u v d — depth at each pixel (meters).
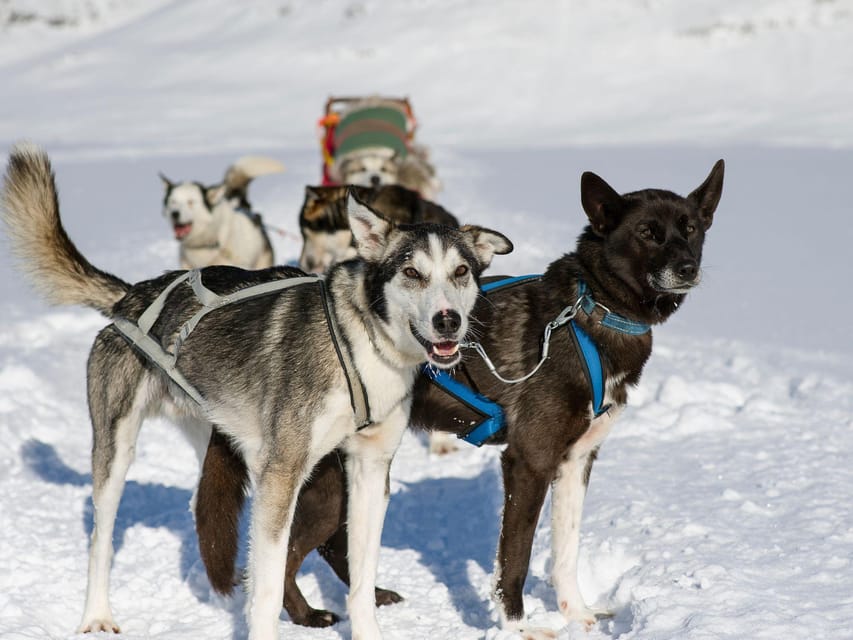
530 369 5.50
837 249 15.84
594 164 32.41
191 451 8.55
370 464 5.31
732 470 7.43
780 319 11.98
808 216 19.14
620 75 82.56
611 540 6.15
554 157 36.31
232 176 14.87
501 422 5.69
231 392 5.44
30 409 9.12
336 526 5.64
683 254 5.25
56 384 10.03
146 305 5.90
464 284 5.10
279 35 112.38
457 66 90.25
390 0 115.62
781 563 5.67
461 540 6.88
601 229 5.48
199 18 128.38
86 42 131.00
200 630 5.55
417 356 5.11
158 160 36.22
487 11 105.38
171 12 134.88
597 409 5.43
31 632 5.26
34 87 97.94
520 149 41.88
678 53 89.25
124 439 5.77
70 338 11.75
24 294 13.73
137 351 5.80
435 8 111.38
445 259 5.00
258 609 5.04
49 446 8.43
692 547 5.96
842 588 5.31
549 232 18.00
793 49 87.00
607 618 5.59
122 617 5.73
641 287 5.38
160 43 119.38
